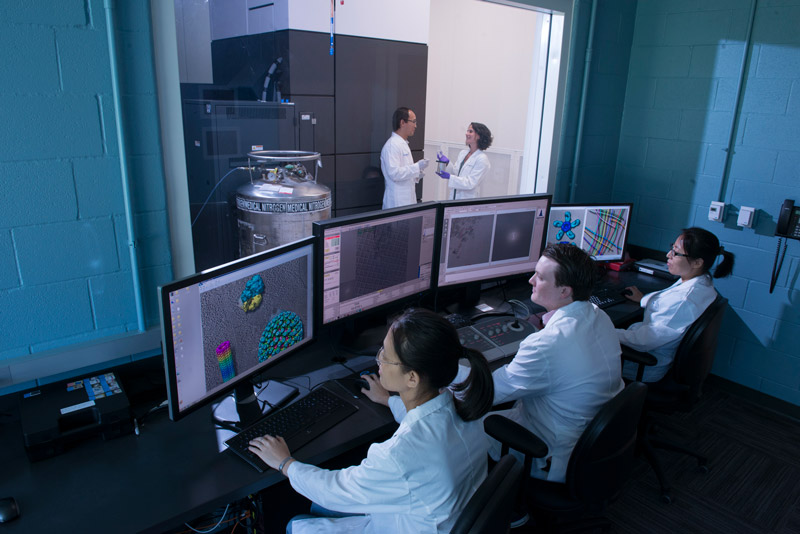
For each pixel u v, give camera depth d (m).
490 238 2.16
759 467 2.34
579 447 1.43
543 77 2.89
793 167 2.54
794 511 2.10
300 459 1.32
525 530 1.89
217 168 2.28
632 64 3.02
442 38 4.55
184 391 1.28
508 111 4.14
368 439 1.44
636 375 2.20
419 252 1.97
